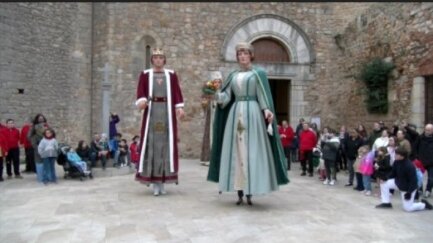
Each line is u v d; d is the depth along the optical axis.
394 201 7.18
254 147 5.68
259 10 15.51
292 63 15.67
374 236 4.61
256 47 15.71
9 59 11.88
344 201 6.67
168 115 6.57
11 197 6.59
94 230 4.58
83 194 6.70
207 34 15.16
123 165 11.11
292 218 5.19
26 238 4.33
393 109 12.20
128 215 5.20
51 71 13.24
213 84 11.95
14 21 12.02
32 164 10.68
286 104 17.16
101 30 14.43
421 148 7.88
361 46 14.12
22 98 12.30
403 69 11.75
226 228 4.68
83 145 9.95
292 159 14.43
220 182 5.81
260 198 6.49
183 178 8.86
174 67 14.89
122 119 14.32
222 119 6.04
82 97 14.23
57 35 13.42
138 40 14.59
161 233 4.48
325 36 15.96
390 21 12.45
